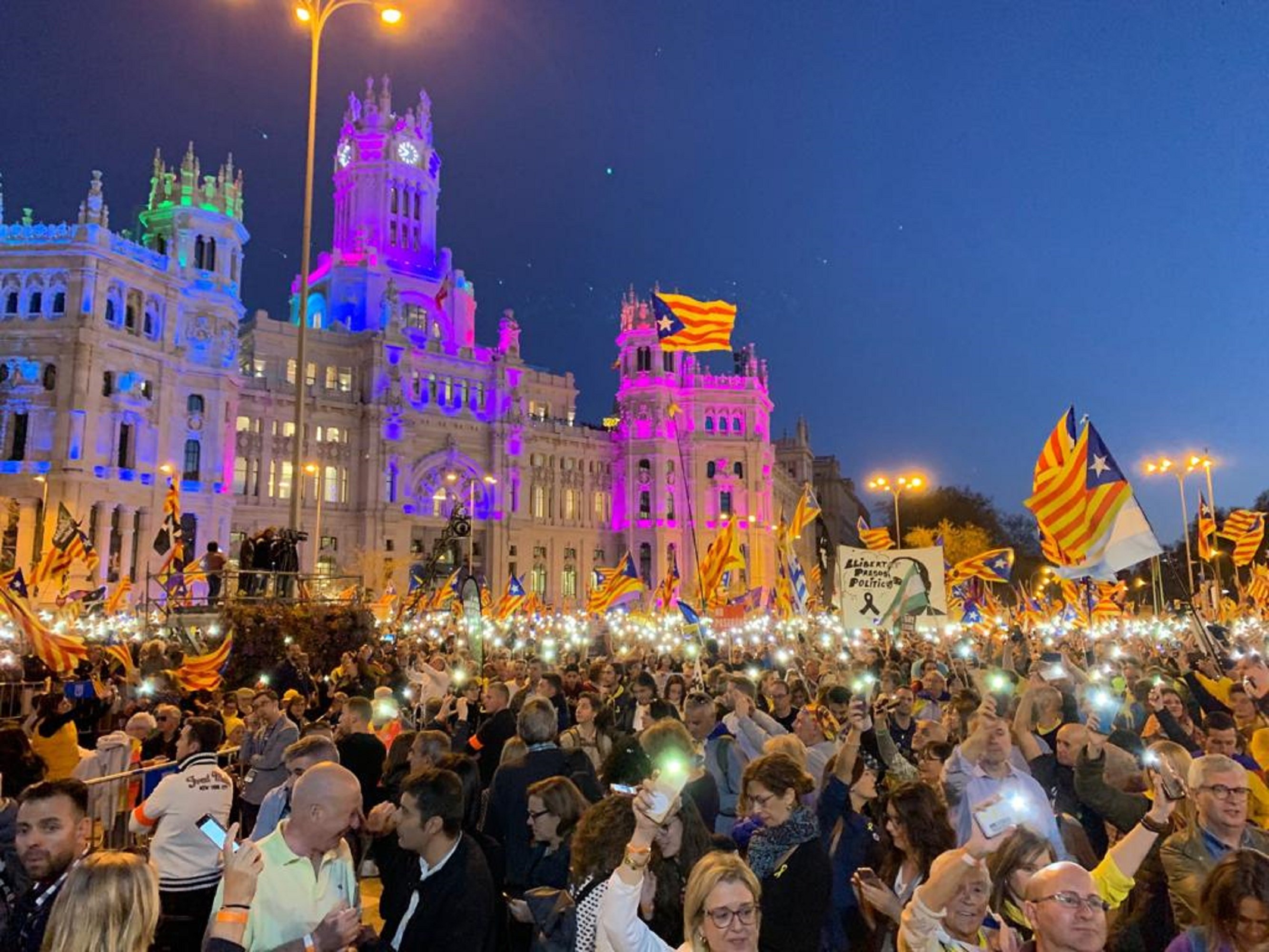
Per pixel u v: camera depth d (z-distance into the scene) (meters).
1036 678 10.64
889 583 22.38
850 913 6.90
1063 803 8.85
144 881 4.70
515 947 7.22
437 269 111.50
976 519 128.62
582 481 108.69
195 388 76.31
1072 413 15.93
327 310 106.75
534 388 112.56
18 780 7.95
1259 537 38.03
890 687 15.18
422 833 6.14
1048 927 4.46
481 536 98.62
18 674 23.12
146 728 12.48
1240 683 12.66
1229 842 6.15
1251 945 4.66
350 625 25.39
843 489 159.88
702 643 29.62
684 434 109.94
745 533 109.00
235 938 4.93
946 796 7.47
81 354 66.56
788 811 6.31
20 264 67.25
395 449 92.50
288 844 5.76
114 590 64.94
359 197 109.94
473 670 25.03
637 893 4.82
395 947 6.15
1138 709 14.04
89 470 66.25
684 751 7.59
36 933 5.42
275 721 11.38
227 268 79.25
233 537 83.31
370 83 113.69
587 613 54.94
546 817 7.21
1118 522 14.54
